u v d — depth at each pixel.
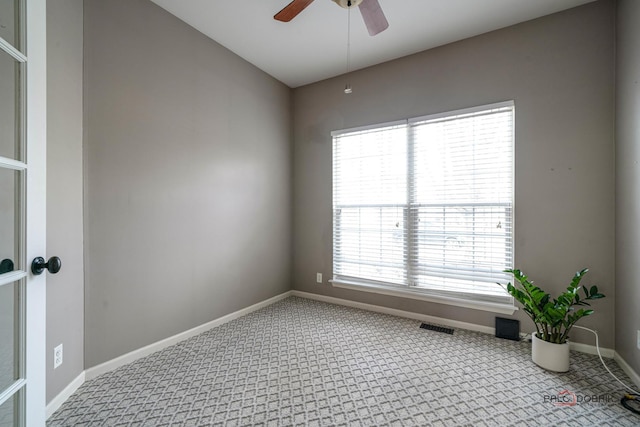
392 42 2.64
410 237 2.86
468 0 2.10
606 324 2.08
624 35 1.90
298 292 3.64
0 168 0.97
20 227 1.00
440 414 1.50
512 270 2.17
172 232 2.29
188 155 2.41
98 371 1.84
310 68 3.15
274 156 3.38
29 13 1.03
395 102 2.94
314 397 1.64
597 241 2.10
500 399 1.62
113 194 1.92
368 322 2.77
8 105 0.99
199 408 1.54
